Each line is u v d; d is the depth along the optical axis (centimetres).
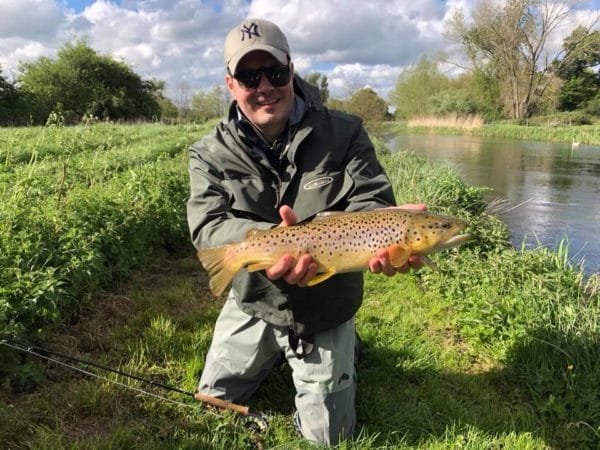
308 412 133
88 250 199
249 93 125
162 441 129
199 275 254
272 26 128
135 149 523
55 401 140
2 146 367
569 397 154
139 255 243
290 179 130
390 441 138
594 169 787
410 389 160
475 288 227
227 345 142
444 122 1909
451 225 111
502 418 149
